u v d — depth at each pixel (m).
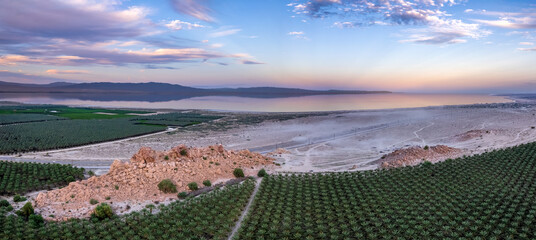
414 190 72.75
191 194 72.44
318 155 129.88
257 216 60.59
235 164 94.44
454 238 51.84
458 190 71.44
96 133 185.88
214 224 58.88
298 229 55.41
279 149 134.25
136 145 159.62
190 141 171.62
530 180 75.31
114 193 71.12
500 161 91.81
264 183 78.44
